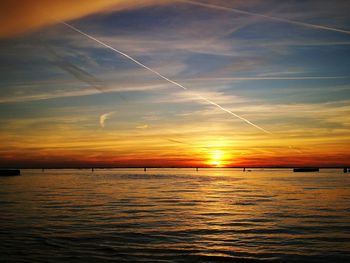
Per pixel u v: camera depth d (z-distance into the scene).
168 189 71.75
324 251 19.67
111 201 46.97
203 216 32.66
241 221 29.67
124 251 19.52
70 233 24.25
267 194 57.75
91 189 72.19
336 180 111.06
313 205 41.22
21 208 38.56
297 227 26.73
